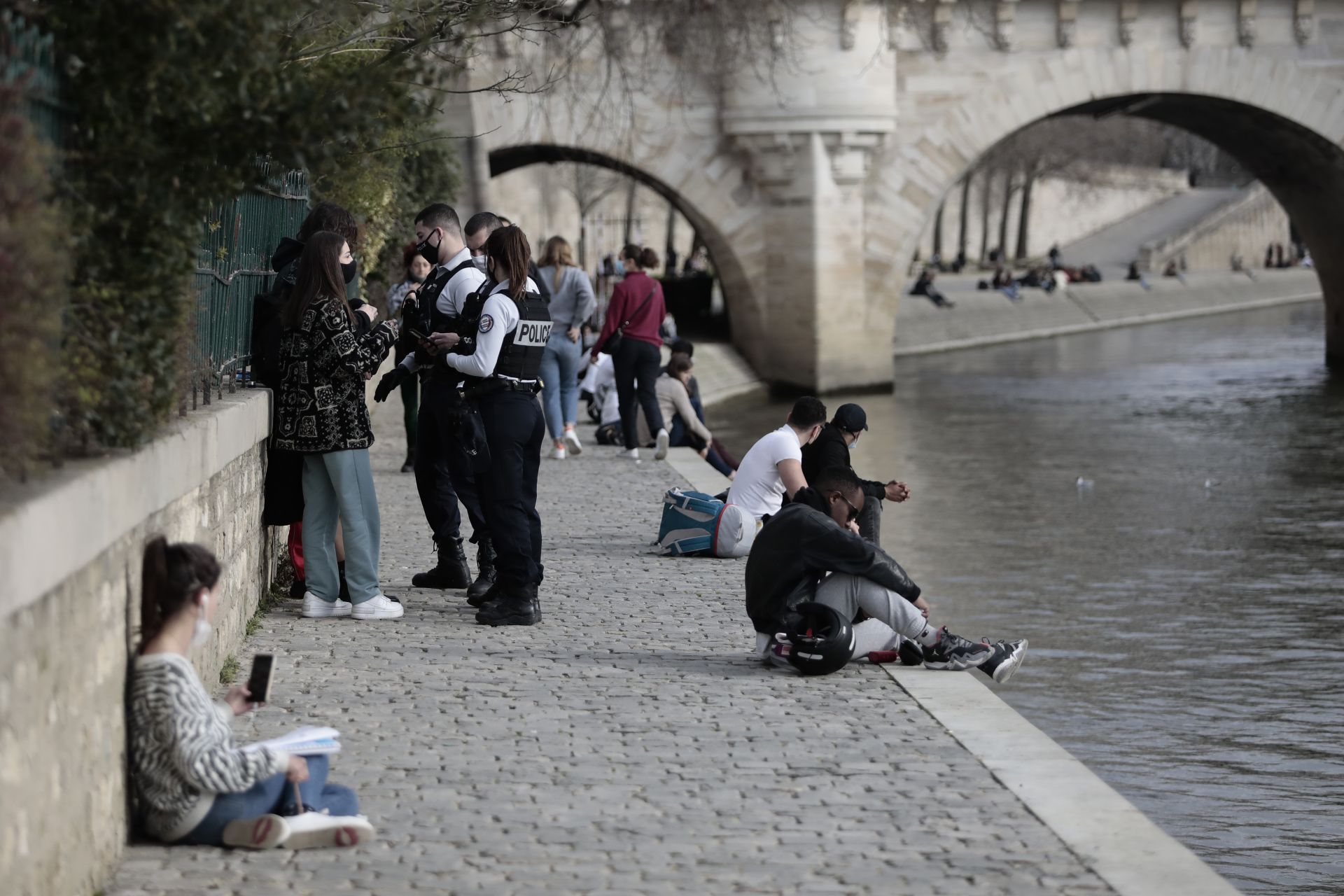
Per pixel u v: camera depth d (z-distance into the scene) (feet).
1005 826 34.83
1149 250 500.33
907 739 41.68
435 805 36.11
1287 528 124.57
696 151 219.20
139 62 33.17
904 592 49.52
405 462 96.32
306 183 76.13
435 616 56.90
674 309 270.26
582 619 57.21
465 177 208.44
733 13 194.59
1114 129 491.31
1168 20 224.74
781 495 70.64
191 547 32.65
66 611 28.12
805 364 223.10
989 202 503.61
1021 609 96.78
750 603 50.16
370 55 56.08
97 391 32.35
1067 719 73.92
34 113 30.81
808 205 218.59
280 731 41.96
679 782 37.96
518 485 55.26
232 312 53.67
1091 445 176.04
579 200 362.74
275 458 55.77
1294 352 306.76
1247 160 269.03
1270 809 61.21
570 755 40.09
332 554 55.98
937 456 167.84
